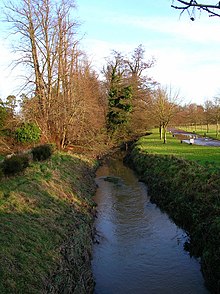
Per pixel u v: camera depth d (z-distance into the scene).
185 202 18.75
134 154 41.22
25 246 10.91
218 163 23.64
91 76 54.16
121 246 16.48
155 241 16.97
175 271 13.77
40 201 15.62
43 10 35.00
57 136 36.78
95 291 12.35
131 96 56.66
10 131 32.81
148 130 73.38
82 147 41.50
